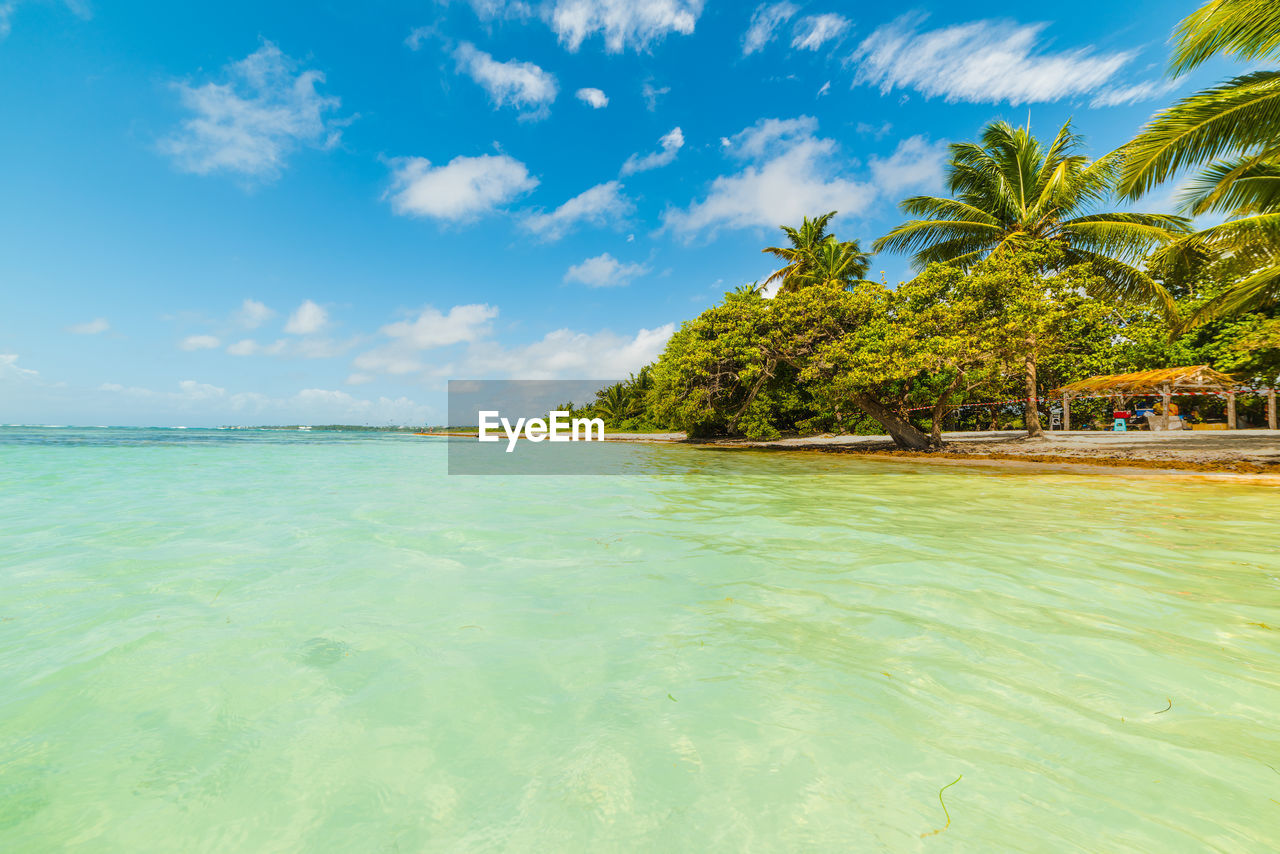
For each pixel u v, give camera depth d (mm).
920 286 14000
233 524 5570
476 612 3076
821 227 25969
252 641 2682
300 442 29312
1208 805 1485
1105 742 1783
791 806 1519
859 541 4695
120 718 1986
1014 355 12461
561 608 3137
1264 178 9945
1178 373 17328
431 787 1628
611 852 1362
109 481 9336
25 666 2387
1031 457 11883
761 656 2482
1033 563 3902
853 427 22531
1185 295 20188
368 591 3441
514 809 1527
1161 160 9453
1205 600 3096
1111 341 22516
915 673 2289
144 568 3936
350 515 6137
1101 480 8500
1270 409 19672
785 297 17500
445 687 2227
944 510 6160
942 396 14117
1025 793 1551
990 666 2338
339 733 1900
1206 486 7730
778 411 23953
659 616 3000
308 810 1529
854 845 1366
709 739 1849
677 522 5648
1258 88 8258
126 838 1419
